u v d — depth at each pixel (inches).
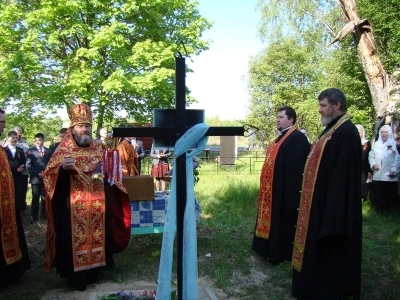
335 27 892.0
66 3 581.6
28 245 258.7
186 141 127.3
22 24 653.3
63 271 192.9
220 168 751.1
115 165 199.2
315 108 893.2
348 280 156.5
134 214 222.8
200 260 220.5
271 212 216.4
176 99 128.9
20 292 183.5
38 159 330.0
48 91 592.1
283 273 200.8
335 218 148.1
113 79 596.7
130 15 655.8
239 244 247.8
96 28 653.3
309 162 166.7
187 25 706.2
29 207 387.2
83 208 186.7
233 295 177.6
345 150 151.9
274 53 995.9
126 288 184.9
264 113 1038.4
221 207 358.3
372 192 353.1
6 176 188.7
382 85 466.0
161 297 135.9
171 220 134.8
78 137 189.6
